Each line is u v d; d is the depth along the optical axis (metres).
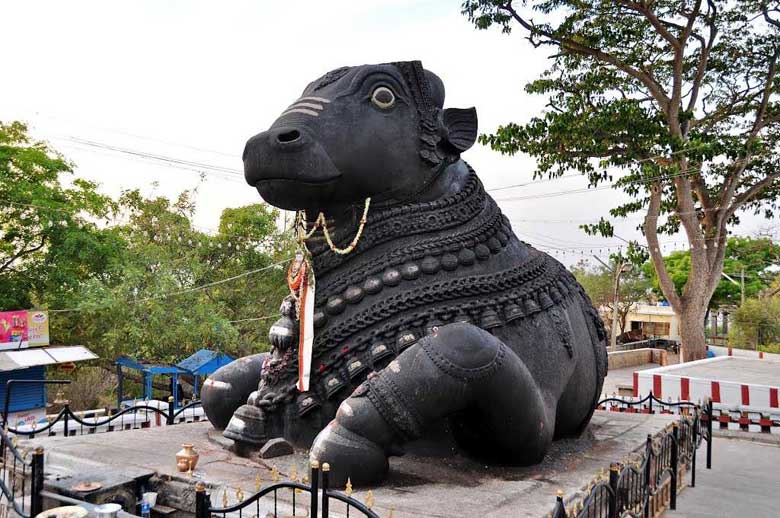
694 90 15.07
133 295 14.23
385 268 4.43
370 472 3.70
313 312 4.43
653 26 14.49
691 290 15.62
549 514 3.29
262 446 4.45
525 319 4.51
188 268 15.48
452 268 4.45
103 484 3.65
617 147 14.25
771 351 27.89
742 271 32.94
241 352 16.41
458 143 4.98
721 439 9.52
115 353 14.13
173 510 3.80
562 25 14.31
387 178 4.57
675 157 13.83
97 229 14.71
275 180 4.34
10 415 11.81
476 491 3.71
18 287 13.39
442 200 4.71
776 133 16.19
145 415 7.85
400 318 4.27
